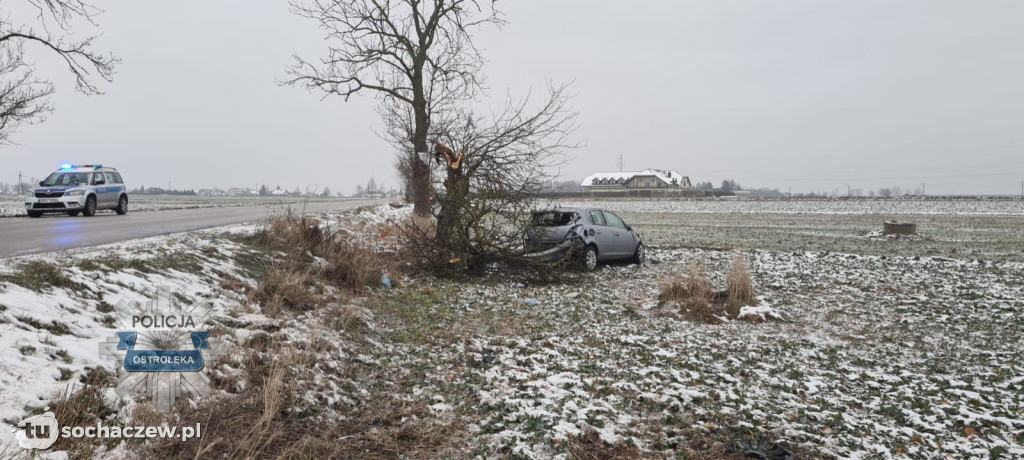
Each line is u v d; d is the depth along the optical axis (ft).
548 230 48.78
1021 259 60.95
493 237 44.80
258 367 18.75
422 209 65.26
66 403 13.10
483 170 49.47
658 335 30.35
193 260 30.58
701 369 24.09
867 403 20.65
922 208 172.55
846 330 32.24
